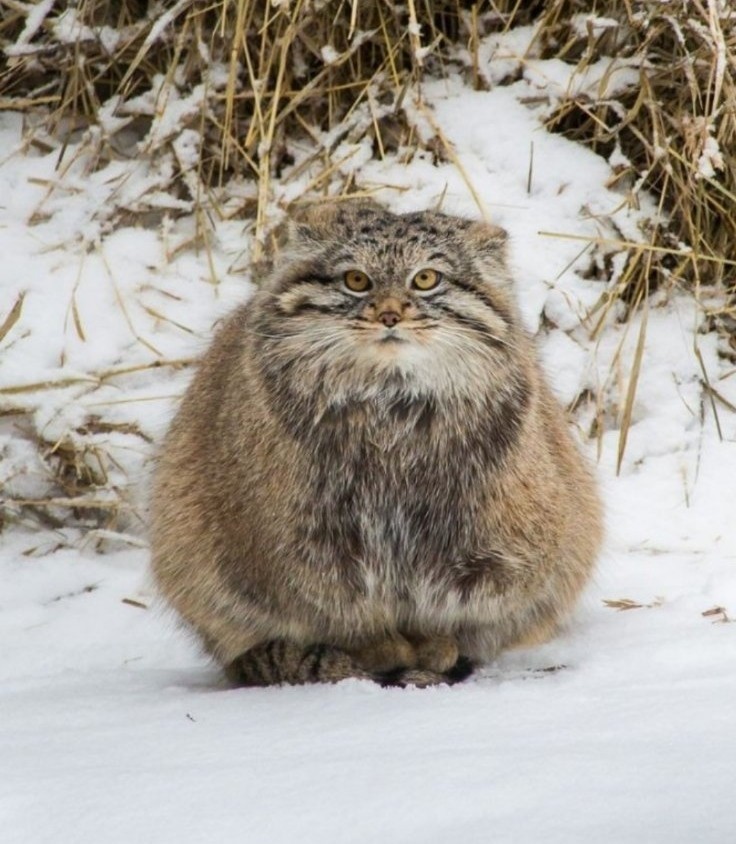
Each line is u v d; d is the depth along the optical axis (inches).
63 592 868.6
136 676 730.2
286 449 660.1
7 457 936.3
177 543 715.4
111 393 951.0
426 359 650.8
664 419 973.2
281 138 1072.8
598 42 1067.9
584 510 738.8
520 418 669.9
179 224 1051.9
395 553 672.4
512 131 1054.4
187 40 1075.3
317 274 669.9
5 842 410.6
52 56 1087.0
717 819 392.8
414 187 1029.8
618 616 751.1
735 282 1058.1
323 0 1047.0
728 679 579.2
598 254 1014.4
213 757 483.5
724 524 901.2
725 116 1021.8
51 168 1068.5
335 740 502.3
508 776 435.2
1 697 657.0
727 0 1037.8
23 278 997.2
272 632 696.4
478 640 709.3
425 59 1089.4
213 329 906.1
